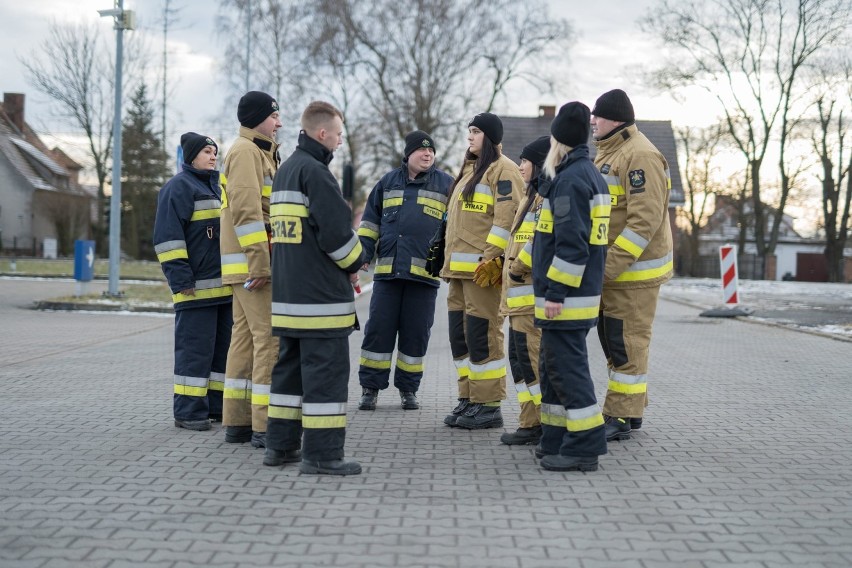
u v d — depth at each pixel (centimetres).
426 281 773
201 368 678
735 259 1869
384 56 4044
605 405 655
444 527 436
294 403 556
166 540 412
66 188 6688
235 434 625
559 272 535
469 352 696
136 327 1510
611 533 430
